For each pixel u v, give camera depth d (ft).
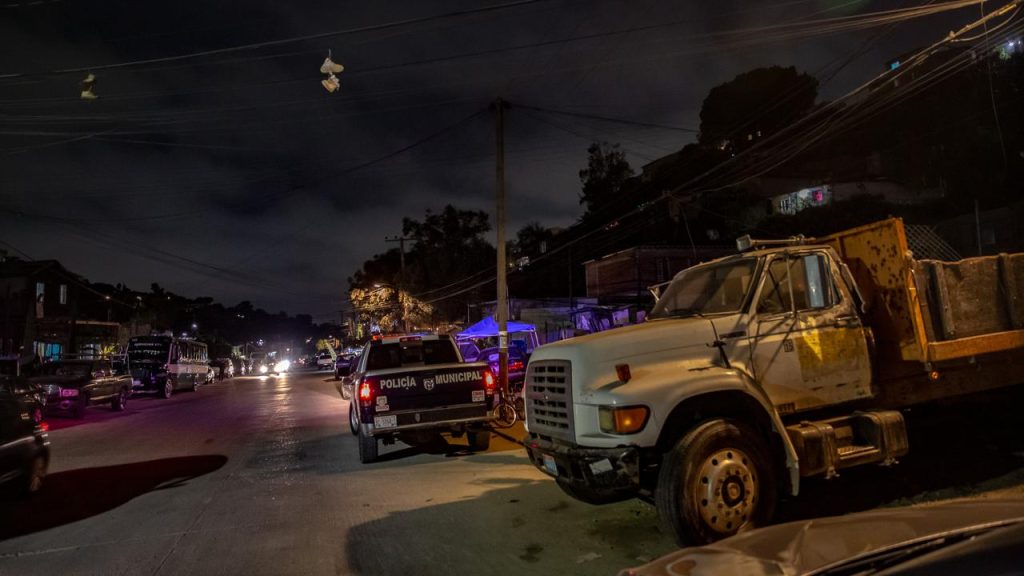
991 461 22.12
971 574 5.23
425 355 36.99
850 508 18.93
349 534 19.71
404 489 25.70
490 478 26.96
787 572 7.48
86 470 33.14
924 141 103.71
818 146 121.90
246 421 54.65
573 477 17.39
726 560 8.31
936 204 94.73
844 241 20.97
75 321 133.80
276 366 256.93
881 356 19.86
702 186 113.91
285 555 17.93
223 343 273.33
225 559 17.84
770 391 17.78
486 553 17.30
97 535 20.83
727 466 15.66
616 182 136.46
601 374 16.99
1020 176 84.79
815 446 17.01
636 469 15.71
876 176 113.19
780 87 114.42
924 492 19.75
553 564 16.19
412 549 17.95
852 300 19.49
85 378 62.85
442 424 31.32
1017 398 22.58
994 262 20.85
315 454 35.68
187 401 83.71
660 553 16.57
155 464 34.24
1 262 129.08
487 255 162.61
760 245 20.27
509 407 43.19
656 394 15.89
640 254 100.63
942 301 19.44
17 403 26.73
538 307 121.60
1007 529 5.86
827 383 18.52
